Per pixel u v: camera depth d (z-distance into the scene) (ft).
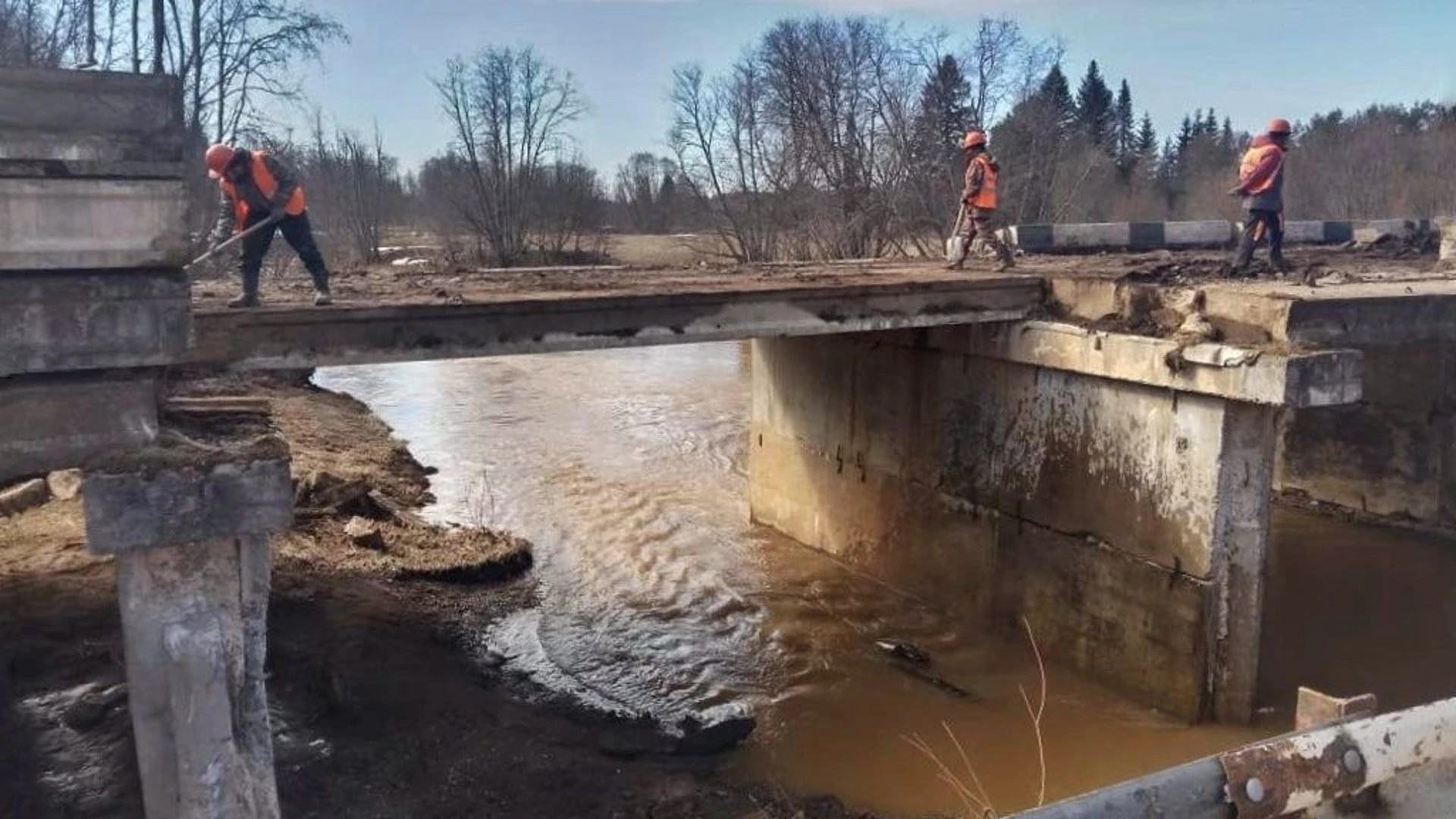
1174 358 34.86
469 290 38.47
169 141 20.93
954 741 35.40
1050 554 41.27
